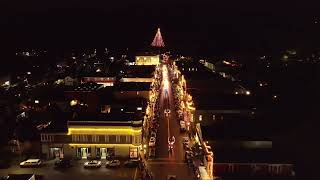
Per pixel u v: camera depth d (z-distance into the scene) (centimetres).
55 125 6969
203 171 5662
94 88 10950
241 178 5825
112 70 16750
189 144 6988
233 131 7581
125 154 6681
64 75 14738
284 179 5906
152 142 7056
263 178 5875
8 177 5438
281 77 15600
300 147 7688
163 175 5719
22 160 6669
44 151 6781
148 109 8744
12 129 7838
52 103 9881
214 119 9125
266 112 10312
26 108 9738
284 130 8825
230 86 12588
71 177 5894
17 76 14800
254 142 6950
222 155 6300
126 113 7225
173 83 13938
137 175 5925
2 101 10219
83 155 6756
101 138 6688
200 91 11519
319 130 8912
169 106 10056
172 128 8038
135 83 11438
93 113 7344
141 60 19450
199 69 16888
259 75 16375
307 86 13800
